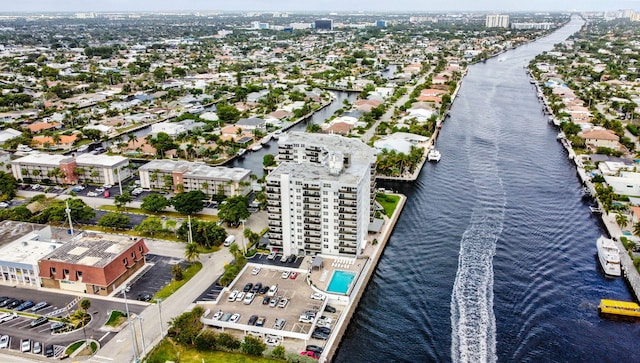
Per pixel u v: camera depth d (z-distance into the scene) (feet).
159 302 579.89
